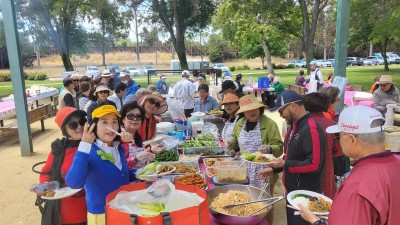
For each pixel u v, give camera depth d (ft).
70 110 9.56
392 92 21.66
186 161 11.38
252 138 11.32
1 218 14.38
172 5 74.54
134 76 107.96
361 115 5.10
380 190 4.61
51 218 8.60
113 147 7.91
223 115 17.74
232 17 79.77
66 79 24.94
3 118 29.12
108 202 6.36
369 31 107.55
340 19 15.79
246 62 208.64
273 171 9.53
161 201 6.34
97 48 83.71
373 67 136.46
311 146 8.43
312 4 70.64
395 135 9.22
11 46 22.24
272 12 71.10
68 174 7.13
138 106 11.25
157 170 9.66
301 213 6.66
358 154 5.20
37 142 27.58
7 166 21.27
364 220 4.57
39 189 8.24
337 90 13.08
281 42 149.59
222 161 10.71
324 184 9.39
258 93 52.39
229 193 8.10
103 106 7.67
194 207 5.74
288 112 8.95
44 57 163.22
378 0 56.80
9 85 84.43
